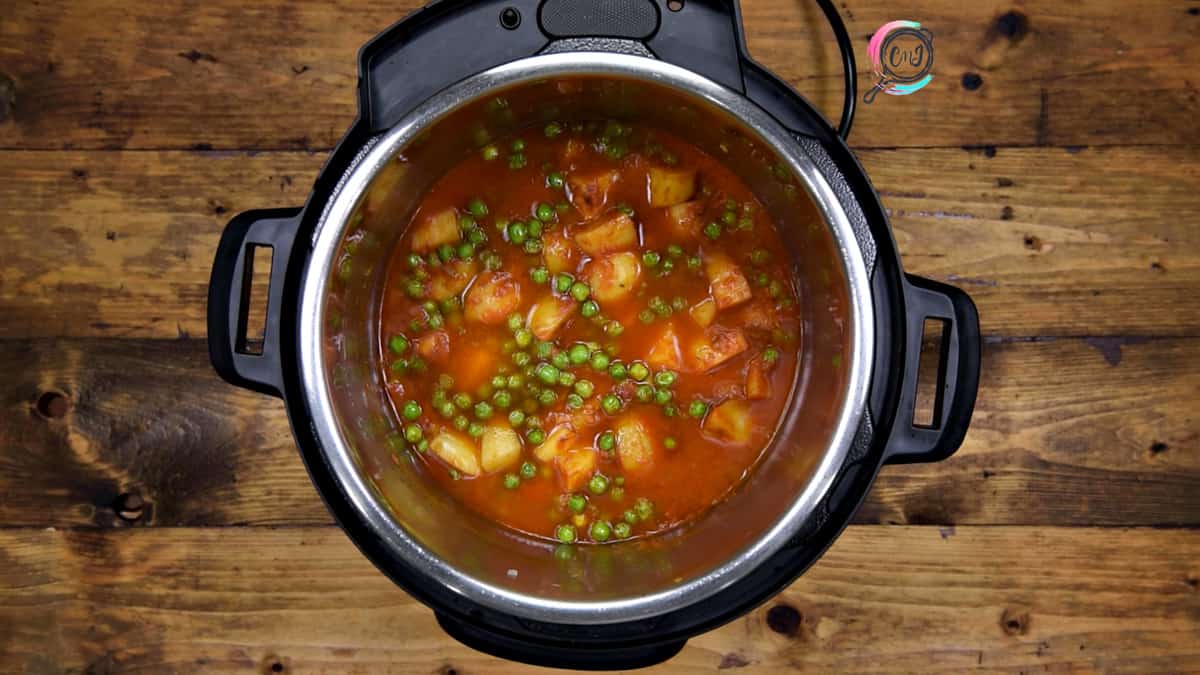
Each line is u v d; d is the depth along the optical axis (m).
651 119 0.65
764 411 0.67
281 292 0.60
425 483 0.66
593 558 0.66
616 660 0.63
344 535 0.70
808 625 0.70
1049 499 0.70
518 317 0.66
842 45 0.65
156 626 0.70
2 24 0.70
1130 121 0.70
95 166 0.70
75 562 0.70
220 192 0.69
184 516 0.70
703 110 0.61
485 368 0.66
